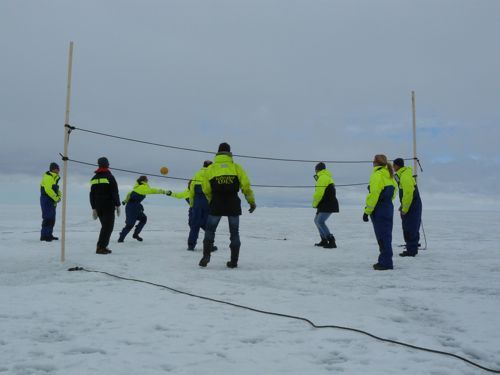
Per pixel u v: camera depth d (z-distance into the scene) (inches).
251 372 96.0
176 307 152.6
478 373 96.5
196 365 99.9
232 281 204.8
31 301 158.2
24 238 414.3
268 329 128.1
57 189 392.5
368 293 178.4
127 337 119.3
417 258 289.6
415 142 356.2
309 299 166.6
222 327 129.8
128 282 197.0
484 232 529.0
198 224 321.7
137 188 382.6
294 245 378.9
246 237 476.7
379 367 99.3
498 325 132.3
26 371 96.0
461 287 190.1
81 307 150.7
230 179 243.9
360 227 619.5
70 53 268.4
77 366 98.7
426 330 128.9
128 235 474.9
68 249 327.6
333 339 119.1
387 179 241.1
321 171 362.3
